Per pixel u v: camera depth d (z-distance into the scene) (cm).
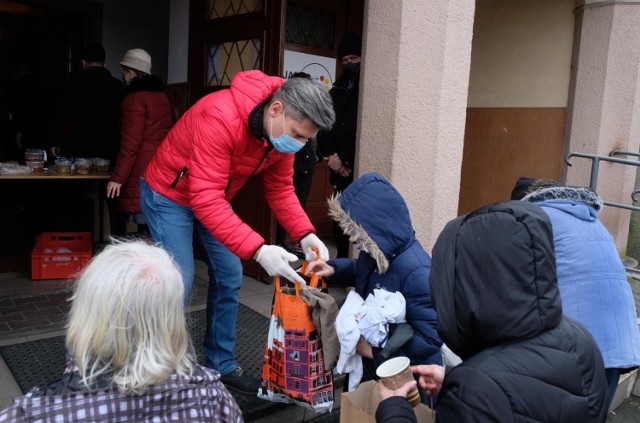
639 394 377
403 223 208
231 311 272
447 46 338
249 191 441
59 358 296
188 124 232
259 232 437
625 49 514
